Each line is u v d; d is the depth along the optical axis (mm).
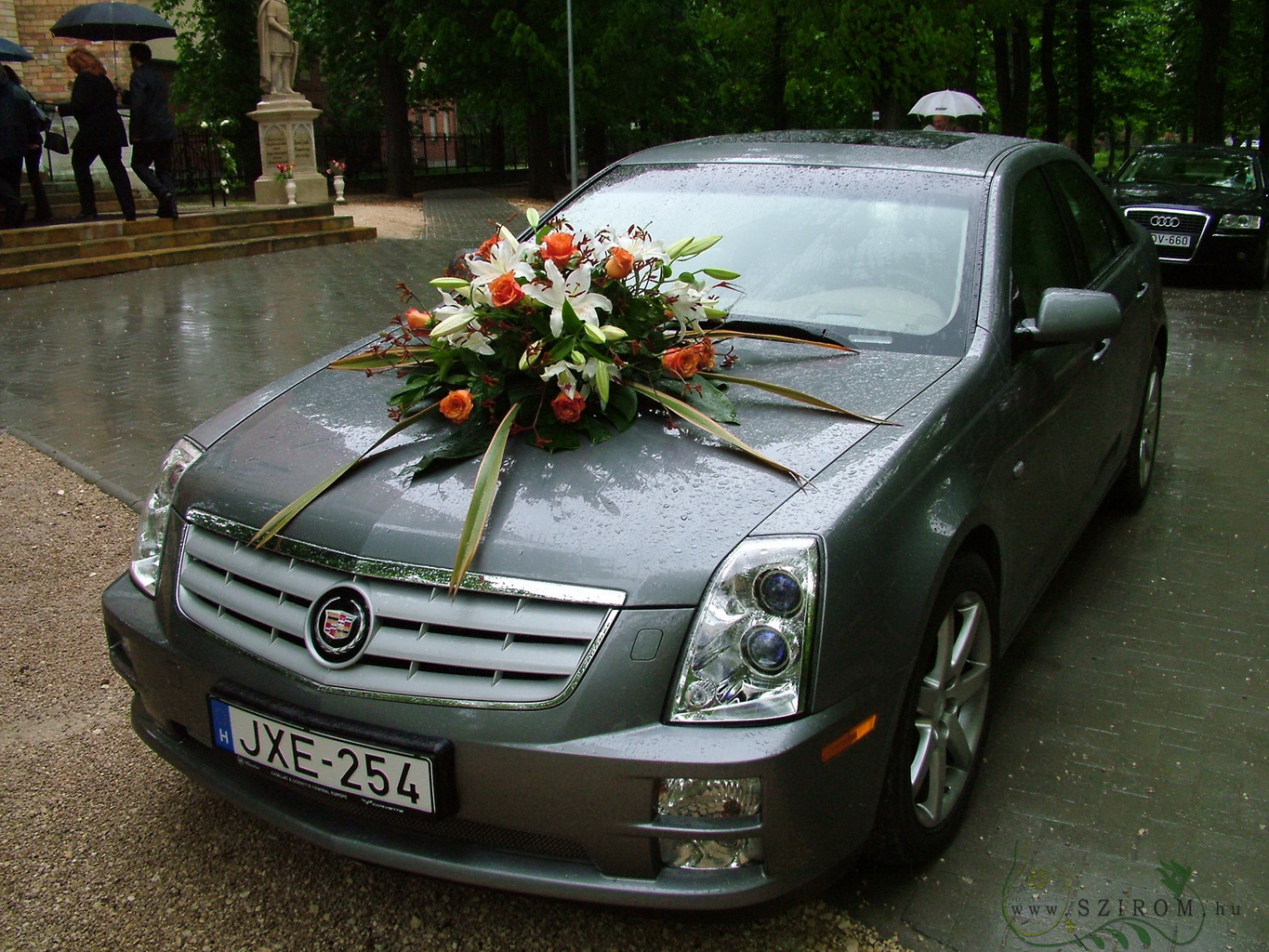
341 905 2471
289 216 15945
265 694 2213
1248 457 5734
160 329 9125
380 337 3258
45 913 2449
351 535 2221
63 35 17219
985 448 2639
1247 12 27141
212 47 28969
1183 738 3127
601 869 2021
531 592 2049
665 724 1972
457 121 41906
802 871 2053
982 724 2746
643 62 27031
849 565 2104
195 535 2484
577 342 2387
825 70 14672
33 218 13898
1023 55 26250
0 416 6410
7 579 4285
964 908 2426
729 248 3285
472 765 2018
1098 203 4379
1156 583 4184
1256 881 2525
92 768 3043
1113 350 3859
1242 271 12250
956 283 3027
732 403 2541
